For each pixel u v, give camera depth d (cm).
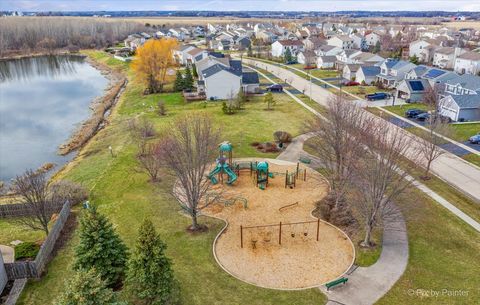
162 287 1956
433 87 6575
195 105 6694
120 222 3036
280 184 3588
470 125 5331
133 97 7650
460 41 12475
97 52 14650
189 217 3066
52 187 3456
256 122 5547
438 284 2291
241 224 2952
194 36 19375
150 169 3722
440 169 3922
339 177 3077
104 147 4950
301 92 7519
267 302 2164
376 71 8288
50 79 10194
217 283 2320
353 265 2472
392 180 2703
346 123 3086
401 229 2856
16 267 2364
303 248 2659
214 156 4128
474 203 3266
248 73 7731
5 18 18575
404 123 5322
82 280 1523
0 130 6044
